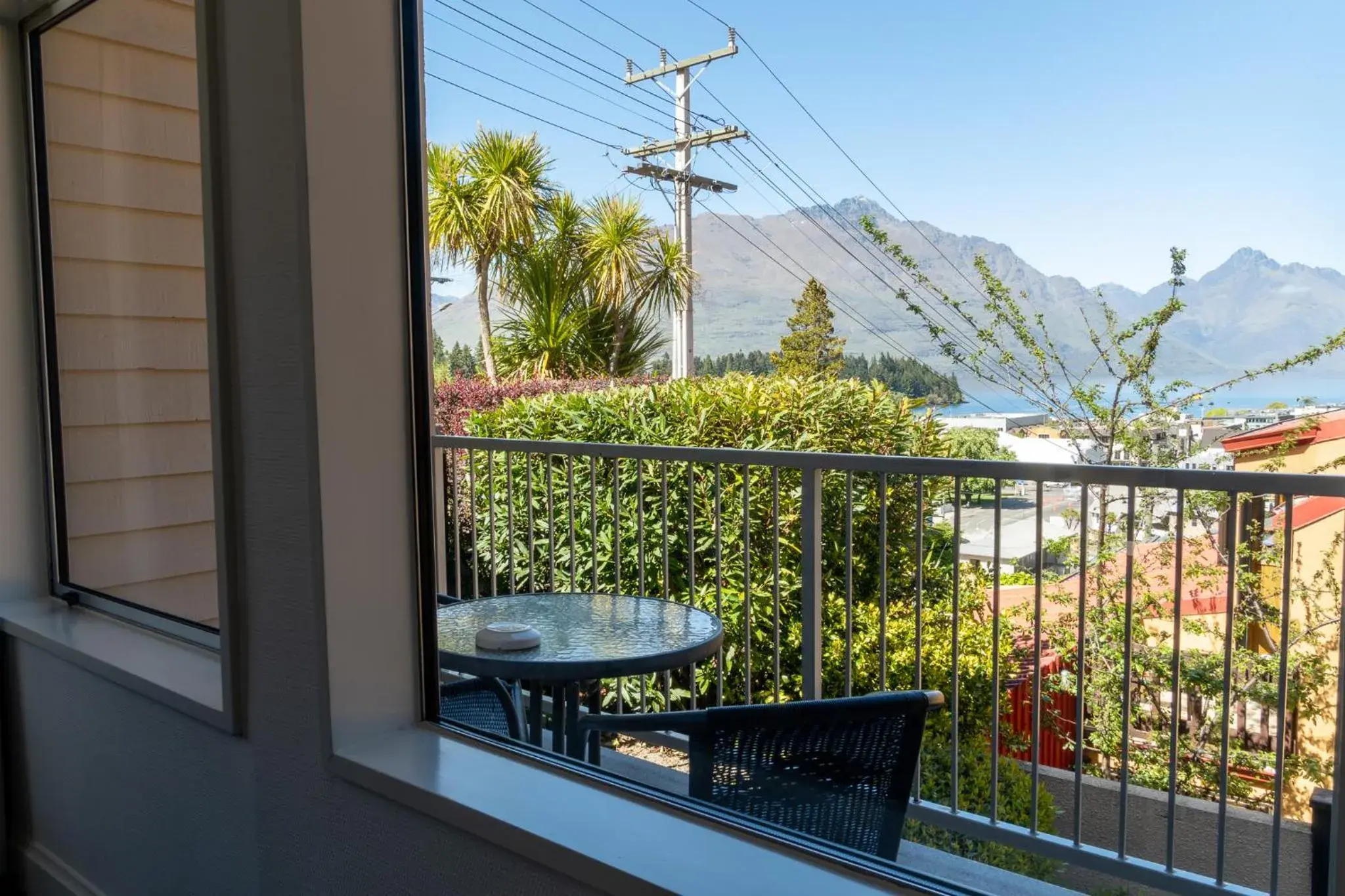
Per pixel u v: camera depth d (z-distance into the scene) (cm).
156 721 192
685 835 127
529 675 188
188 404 227
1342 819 112
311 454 150
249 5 154
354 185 153
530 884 130
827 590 199
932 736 170
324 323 150
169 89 226
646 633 205
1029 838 154
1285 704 133
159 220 228
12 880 245
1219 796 140
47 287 246
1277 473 125
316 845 159
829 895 116
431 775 143
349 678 154
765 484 209
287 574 158
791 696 206
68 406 248
